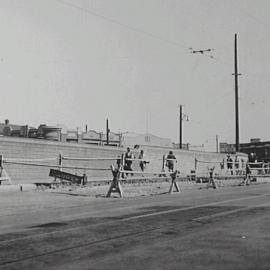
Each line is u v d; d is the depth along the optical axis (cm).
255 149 8462
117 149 3397
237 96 4969
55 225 1074
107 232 962
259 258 709
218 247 796
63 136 7112
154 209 1423
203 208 1441
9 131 7175
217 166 4806
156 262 682
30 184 2191
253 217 1200
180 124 8175
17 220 1173
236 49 4950
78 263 679
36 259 708
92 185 2478
